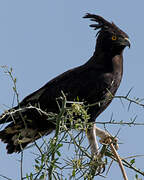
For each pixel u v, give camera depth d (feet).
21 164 20.24
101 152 22.65
